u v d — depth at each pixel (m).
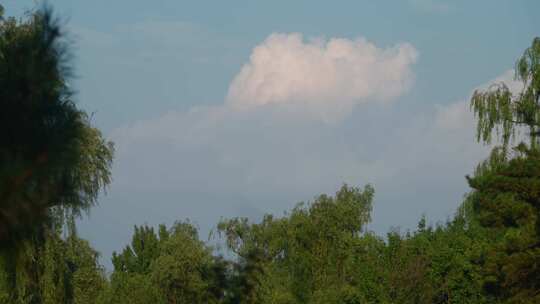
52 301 57.94
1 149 14.65
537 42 74.50
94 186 55.22
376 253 82.69
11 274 52.09
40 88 15.33
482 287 69.06
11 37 16.11
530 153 57.62
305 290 103.38
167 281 98.56
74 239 59.56
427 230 86.25
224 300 46.25
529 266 54.78
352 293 81.88
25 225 14.77
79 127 15.91
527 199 56.16
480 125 74.75
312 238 112.31
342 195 122.25
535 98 73.75
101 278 84.00
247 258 47.34
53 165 15.04
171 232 131.88
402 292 78.38
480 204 61.38
